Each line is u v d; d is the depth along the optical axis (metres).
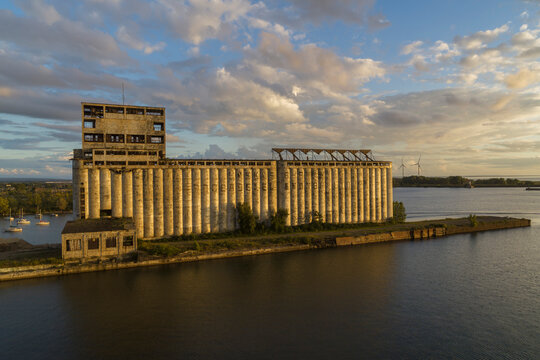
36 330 48.81
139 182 91.06
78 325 50.22
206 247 86.56
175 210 96.00
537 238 116.88
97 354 43.12
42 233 135.00
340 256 89.00
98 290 63.19
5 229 140.62
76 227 76.94
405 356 43.22
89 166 86.75
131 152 91.31
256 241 94.06
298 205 115.75
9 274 67.38
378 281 70.06
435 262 84.62
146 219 91.94
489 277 73.31
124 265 76.19
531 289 66.31
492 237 118.62
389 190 134.25
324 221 119.81
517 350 44.72
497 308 57.56
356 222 126.62
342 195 123.88
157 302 58.25
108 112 92.69
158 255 79.62
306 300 59.94
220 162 103.00
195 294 61.97
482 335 48.59
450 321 52.78
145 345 45.12
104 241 74.88
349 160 126.62
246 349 44.44
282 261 83.56
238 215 104.69
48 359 42.06
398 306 58.00
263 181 109.56
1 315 53.12
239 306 57.09
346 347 45.16
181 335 47.69
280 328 49.97
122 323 50.91
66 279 68.50
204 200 100.38
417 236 116.19
